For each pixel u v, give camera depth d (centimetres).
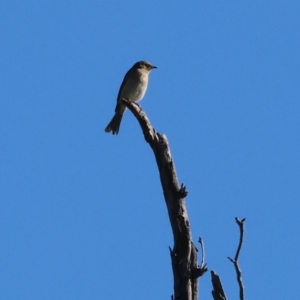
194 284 1207
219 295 1048
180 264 1216
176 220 1247
